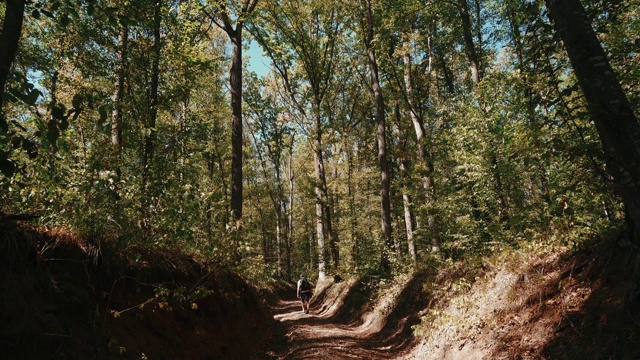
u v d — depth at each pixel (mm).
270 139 42656
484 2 18484
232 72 15562
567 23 4625
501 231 10305
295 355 9547
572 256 6609
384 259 18547
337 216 31172
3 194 4816
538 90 7641
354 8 20516
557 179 6832
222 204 8641
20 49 9766
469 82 21594
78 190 5555
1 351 3525
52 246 4805
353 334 13789
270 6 23297
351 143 31234
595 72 4449
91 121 7305
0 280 3904
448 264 12133
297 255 46938
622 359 4320
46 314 4215
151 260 6828
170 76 12156
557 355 5277
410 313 12180
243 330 10008
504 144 10578
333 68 28781
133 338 5453
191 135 11258
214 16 15445
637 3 6246
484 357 6453
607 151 4504
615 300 5082
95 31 9641
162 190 7109
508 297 7137
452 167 17297
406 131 22344
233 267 9742
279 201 42938
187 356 6430
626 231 5527
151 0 9852
